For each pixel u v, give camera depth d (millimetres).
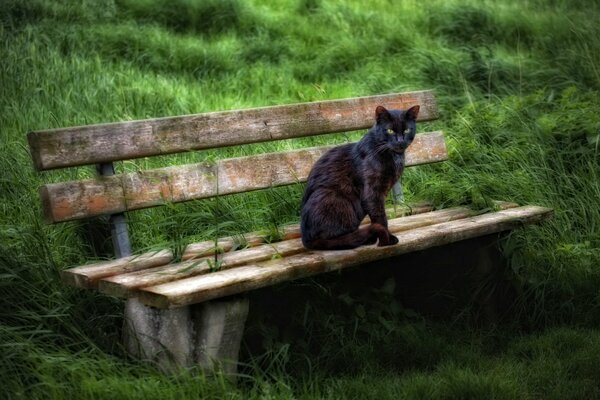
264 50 11219
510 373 4988
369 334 5516
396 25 11922
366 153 5230
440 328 5777
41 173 6746
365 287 5945
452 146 7816
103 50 10266
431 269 6379
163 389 4352
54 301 5070
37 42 9672
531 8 13070
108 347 4914
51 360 4445
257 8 13000
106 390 4254
